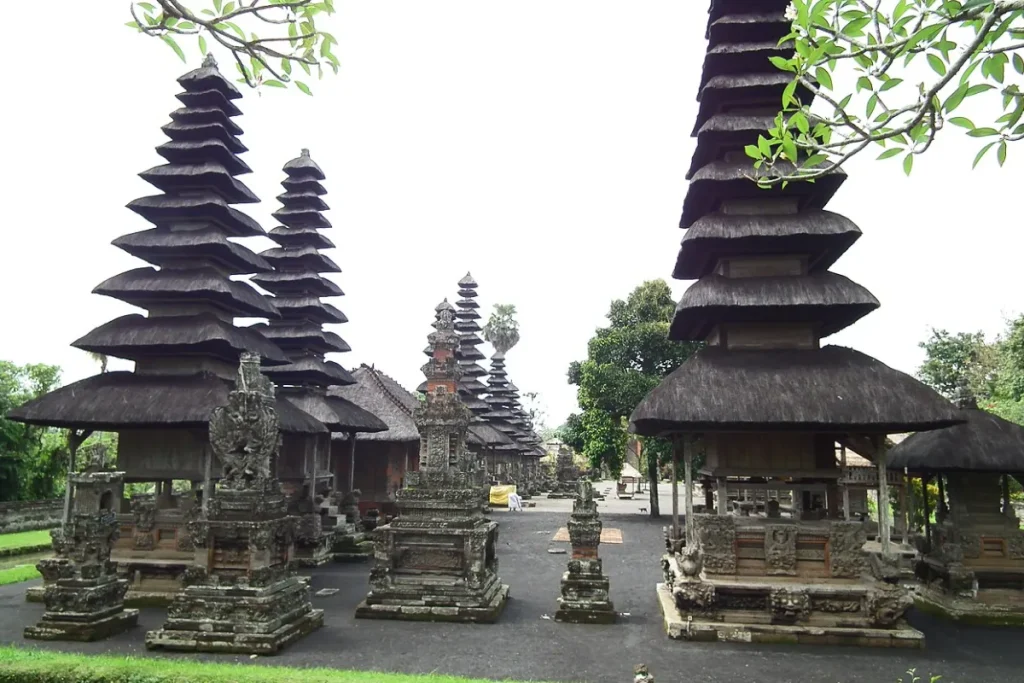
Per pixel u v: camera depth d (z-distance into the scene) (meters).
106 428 18.94
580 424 50.56
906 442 18.09
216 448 14.97
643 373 39.28
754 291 15.80
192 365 20.14
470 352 48.44
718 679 11.74
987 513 16.66
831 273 16.28
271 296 28.19
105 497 15.09
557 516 42.22
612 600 18.12
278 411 22.12
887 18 5.09
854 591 14.04
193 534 14.22
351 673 10.32
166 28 5.83
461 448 17.98
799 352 16.05
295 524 15.71
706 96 17.73
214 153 21.19
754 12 17.97
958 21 4.84
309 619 14.77
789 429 14.79
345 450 33.47
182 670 9.95
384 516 32.09
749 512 26.03
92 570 14.33
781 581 14.49
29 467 37.12
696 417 14.43
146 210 20.80
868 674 12.00
